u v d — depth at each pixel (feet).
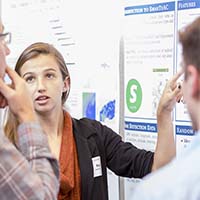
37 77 6.15
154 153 6.27
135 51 7.34
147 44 7.15
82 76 8.29
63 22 8.60
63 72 6.40
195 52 2.54
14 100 4.25
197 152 2.48
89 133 6.39
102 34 7.86
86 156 6.15
